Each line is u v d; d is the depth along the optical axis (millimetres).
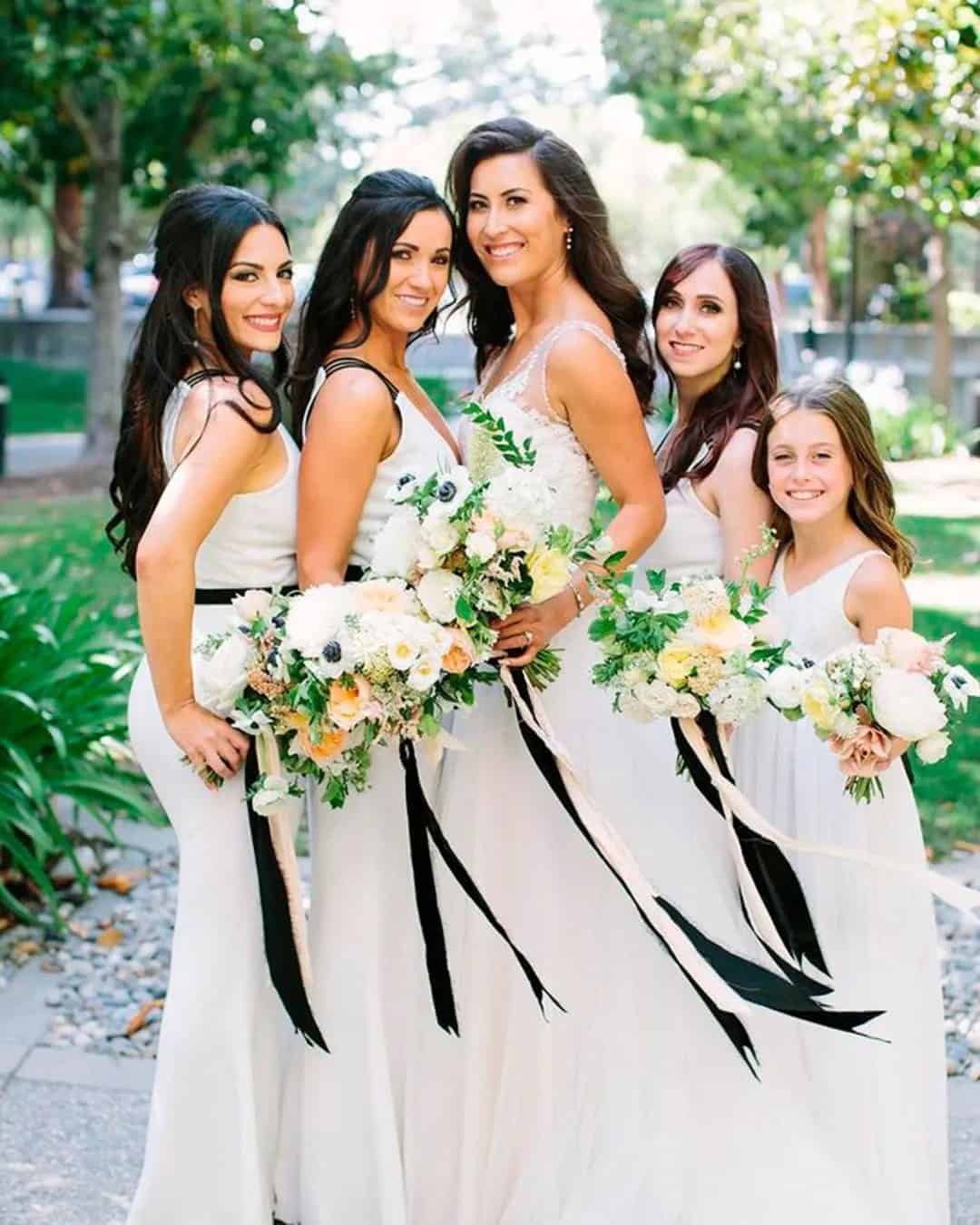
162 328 2830
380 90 15258
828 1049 3004
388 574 2625
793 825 3043
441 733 2705
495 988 3029
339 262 2959
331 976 2945
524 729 2854
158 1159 2855
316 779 2885
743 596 2838
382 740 2768
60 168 15414
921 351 21750
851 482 3006
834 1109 2998
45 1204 3201
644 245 42188
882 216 23562
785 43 11625
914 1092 2959
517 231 3041
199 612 2893
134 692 2961
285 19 12953
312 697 2545
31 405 21828
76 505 12336
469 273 3240
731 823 2844
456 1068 3008
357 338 2975
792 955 2951
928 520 10969
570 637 3053
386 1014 2963
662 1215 2889
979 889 4934
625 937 3029
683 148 19719
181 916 2885
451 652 2568
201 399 2764
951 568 9406
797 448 2965
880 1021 2951
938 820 5602
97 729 5047
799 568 3094
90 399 14812
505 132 3057
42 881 4602
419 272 2928
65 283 27438
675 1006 3016
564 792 2826
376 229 2906
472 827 3029
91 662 5125
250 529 2863
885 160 10008
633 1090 2996
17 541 10461
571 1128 3027
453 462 3018
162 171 15594
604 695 3062
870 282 24781
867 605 2980
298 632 2518
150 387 2850
